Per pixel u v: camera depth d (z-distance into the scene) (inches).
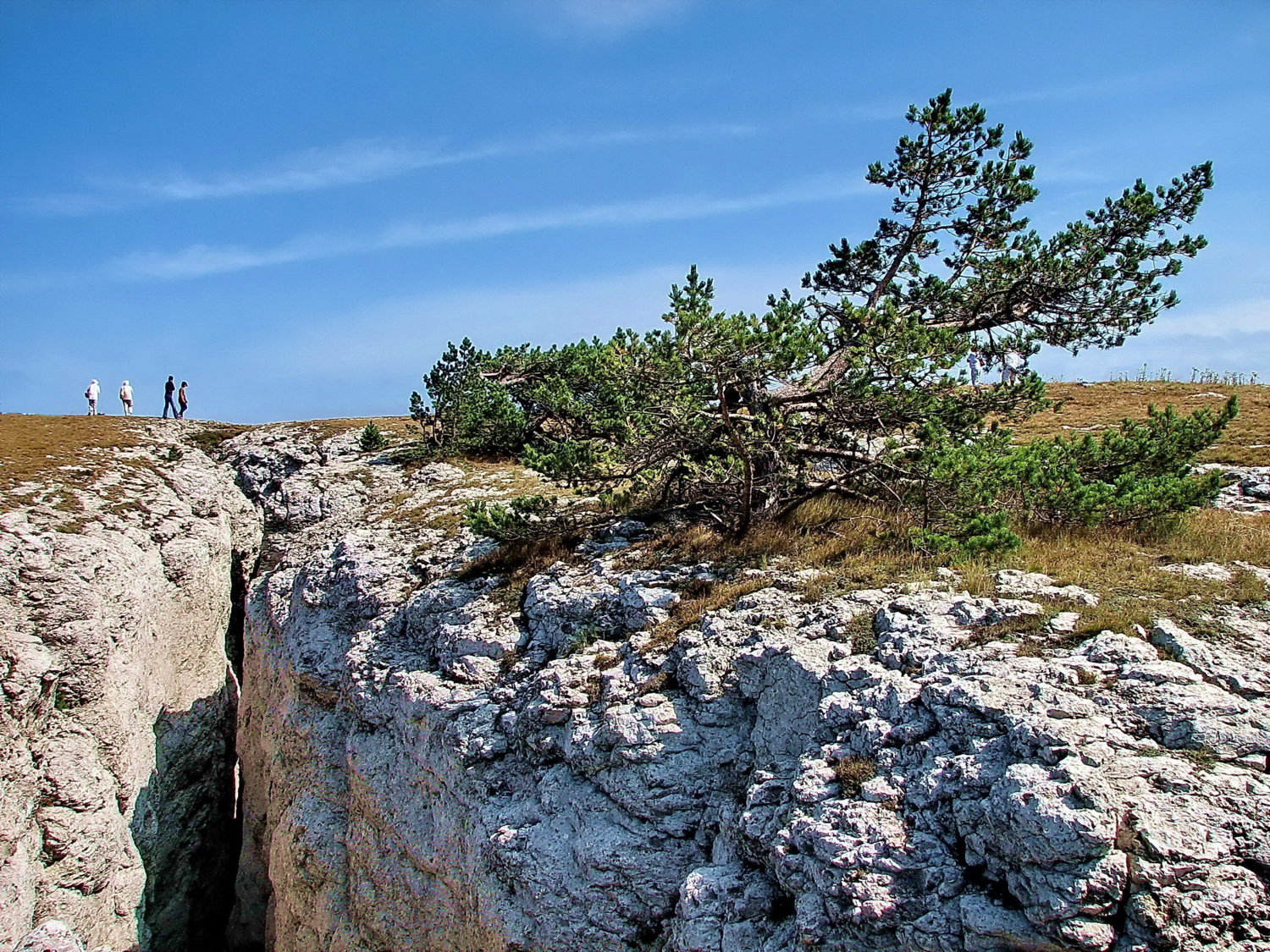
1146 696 427.2
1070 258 794.8
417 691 706.8
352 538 974.4
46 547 989.2
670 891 503.2
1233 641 475.5
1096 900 347.9
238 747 1120.2
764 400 759.7
